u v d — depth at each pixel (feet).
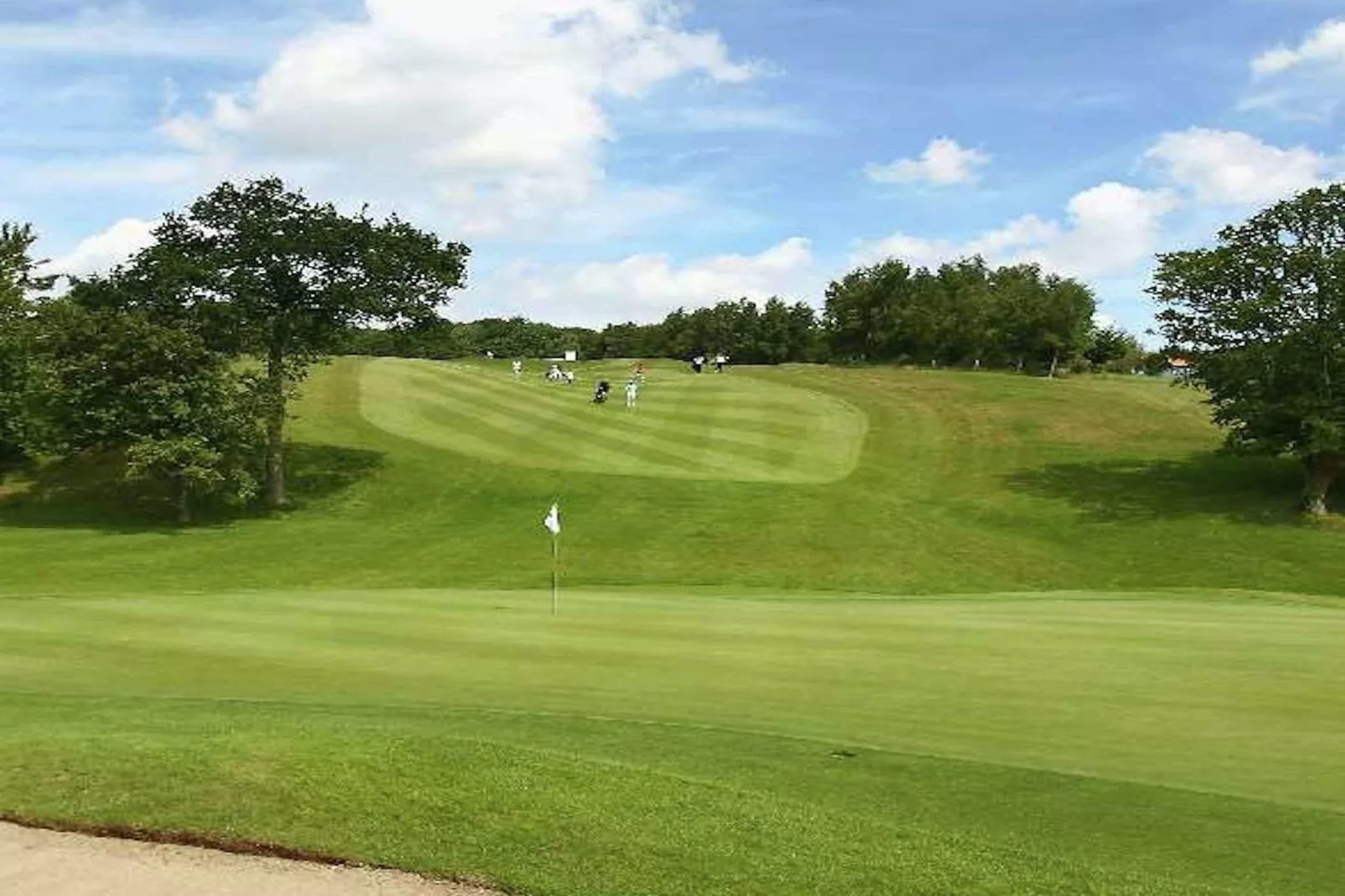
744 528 141.38
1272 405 146.41
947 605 87.15
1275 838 31.65
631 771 33.06
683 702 48.44
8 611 74.23
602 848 26.96
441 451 184.34
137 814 28.63
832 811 31.45
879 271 431.43
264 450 164.45
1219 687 51.42
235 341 159.84
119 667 55.67
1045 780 36.99
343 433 196.65
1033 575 124.67
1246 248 155.12
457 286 171.12
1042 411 232.73
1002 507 156.46
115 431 149.48
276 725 39.09
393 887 25.18
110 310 158.92
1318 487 148.56
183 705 45.93
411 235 167.73
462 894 24.85
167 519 153.28
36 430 161.27
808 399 246.06
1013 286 404.98
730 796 31.48
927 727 44.16
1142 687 51.29
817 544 134.41
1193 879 28.27
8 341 165.99
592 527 142.82
